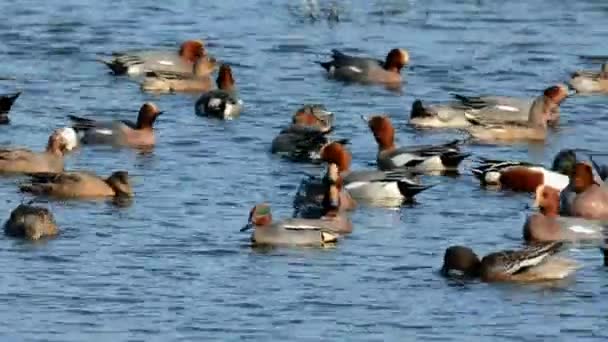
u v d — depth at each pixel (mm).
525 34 45125
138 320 22625
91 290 23734
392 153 31500
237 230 26812
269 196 29047
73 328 22312
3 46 42562
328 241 26125
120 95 38188
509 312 23078
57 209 27891
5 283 23953
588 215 27531
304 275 24516
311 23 46281
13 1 48000
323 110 34594
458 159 31312
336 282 24250
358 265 25031
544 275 24359
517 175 29891
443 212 28312
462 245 26031
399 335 22203
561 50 43438
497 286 24094
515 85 39812
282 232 25891
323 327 22453
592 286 24125
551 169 30609
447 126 35312
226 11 47688
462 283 24250
